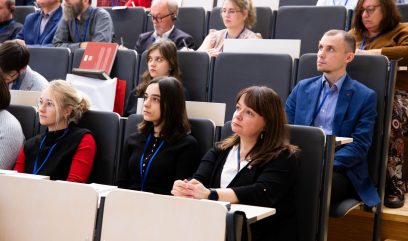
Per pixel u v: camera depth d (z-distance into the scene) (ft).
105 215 4.85
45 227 5.09
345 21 10.28
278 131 6.07
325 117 7.83
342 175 7.38
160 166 6.99
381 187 7.79
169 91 7.13
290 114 8.15
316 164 6.30
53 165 7.52
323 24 10.45
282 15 10.93
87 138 7.66
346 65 8.00
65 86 7.81
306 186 6.31
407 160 9.16
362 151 7.40
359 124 7.55
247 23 10.86
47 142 7.75
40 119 7.72
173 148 7.03
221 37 10.96
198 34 11.95
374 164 7.76
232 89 8.90
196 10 12.01
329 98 7.87
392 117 8.26
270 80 8.64
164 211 4.63
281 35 10.89
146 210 4.70
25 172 7.77
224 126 6.95
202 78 9.20
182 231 4.55
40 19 12.78
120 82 9.68
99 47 10.08
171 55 9.07
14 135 7.89
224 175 6.23
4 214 5.25
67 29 11.93
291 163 5.96
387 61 7.88
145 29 12.40
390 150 8.27
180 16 12.12
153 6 11.31
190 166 7.00
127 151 7.38
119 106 9.62
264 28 11.10
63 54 10.40
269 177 5.82
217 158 6.49
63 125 7.80
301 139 6.40
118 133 7.75
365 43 9.35
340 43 7.72
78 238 4.95
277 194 5.80
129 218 4.76
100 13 11.89
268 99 6.06
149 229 4.67
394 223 7.79
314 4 12.55
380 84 7.88
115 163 7.72
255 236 5.83
